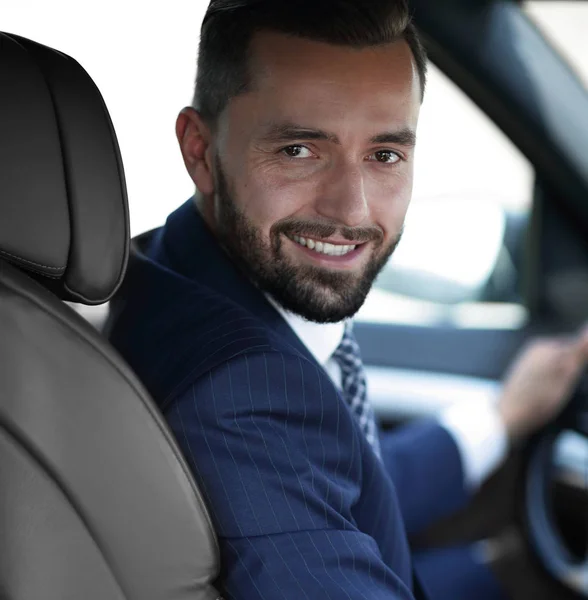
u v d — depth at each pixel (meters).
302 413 0.99
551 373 2.03
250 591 0.94
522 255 2.56
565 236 2.54
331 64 1.03
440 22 2.08
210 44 1.10
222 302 1.05
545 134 2.30
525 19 2.21
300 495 0.96
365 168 1.08
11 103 0.85
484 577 2.00
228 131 1.08
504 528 2.20
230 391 0.96
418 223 2.54
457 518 2.19
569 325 2.51
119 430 0.88
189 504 0.92
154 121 2.01
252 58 1.05
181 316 1.06
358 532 0.99
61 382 0.86
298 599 0.93
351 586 0.94
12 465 0.86
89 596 0.90
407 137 1.08
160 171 2.00
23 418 0.86
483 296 2.57
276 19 1.04
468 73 2.18
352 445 1.03
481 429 1.88
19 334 0.85
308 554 0.94
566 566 2.14
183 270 1.16
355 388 1.25
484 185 2.51
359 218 1.05
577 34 3.00
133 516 0.90
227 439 0.95
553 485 2.13
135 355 1.08
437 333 2.47
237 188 1.08
